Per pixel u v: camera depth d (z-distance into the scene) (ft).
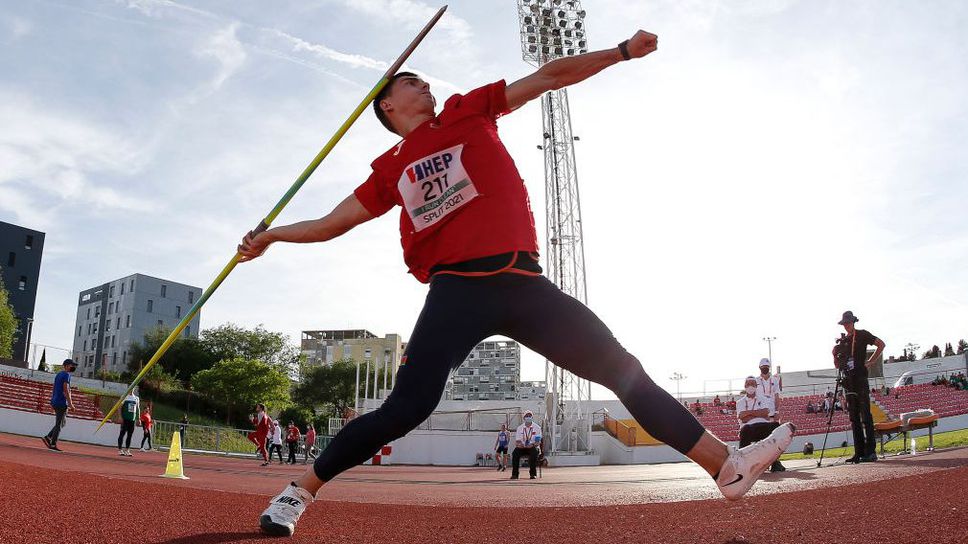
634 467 82.94
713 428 134.31
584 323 8.98
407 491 28.19
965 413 128.36
